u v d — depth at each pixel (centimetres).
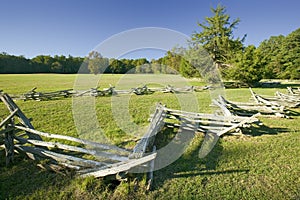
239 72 1475
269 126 491
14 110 312
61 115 618
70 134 445
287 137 412
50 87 1530
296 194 228
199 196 225
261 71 1459
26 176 261
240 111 645
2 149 337
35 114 629
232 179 258
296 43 2605
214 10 1673
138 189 233
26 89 1356
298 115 608
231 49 1683
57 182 246
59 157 272
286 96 759
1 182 249
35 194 227
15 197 222
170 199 220
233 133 422
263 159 314
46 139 400
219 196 225
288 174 268
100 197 220
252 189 237
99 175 239
